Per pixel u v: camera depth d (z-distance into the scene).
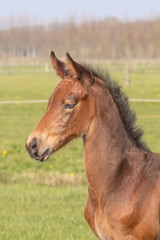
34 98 31.92
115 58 109.75
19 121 22.16
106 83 4.88
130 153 4.89
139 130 5.05
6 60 111.44
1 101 30.25
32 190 10.80
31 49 133.62
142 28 118.62
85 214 5.02
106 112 4.77
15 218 8.41
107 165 4.79
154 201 4.68
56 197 9.99
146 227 4.65
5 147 15.41
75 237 7.27
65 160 13.74
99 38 118.25
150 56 107.31
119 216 4.66
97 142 4.77
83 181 11.91
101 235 4.85
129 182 4.75
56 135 4.60
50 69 71.69
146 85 38.75
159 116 23.12
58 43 123.00
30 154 4.59
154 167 4.87
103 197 4.76
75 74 4.59
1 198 9.90
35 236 7.29
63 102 4.59
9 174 12.75
